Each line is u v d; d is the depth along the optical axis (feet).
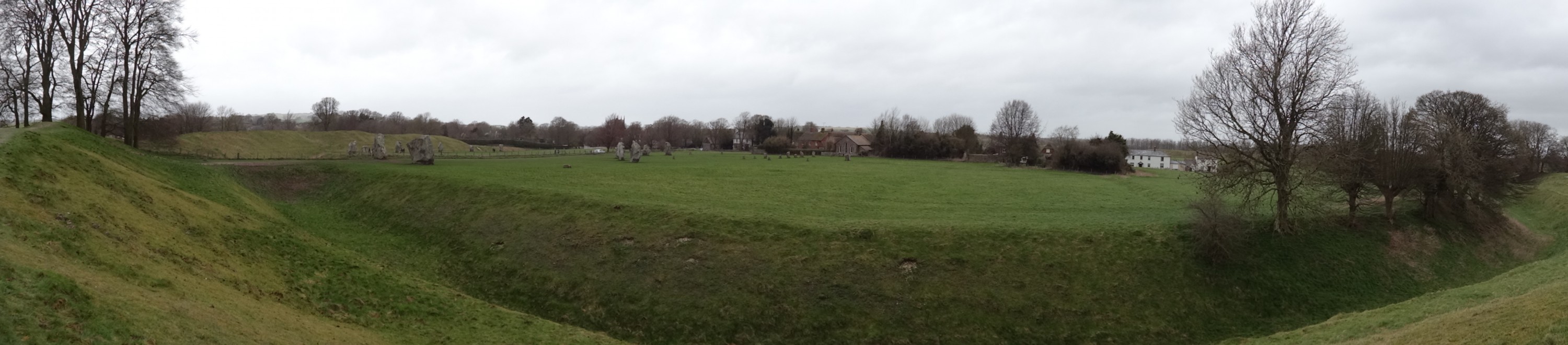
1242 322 100.17
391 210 149.07
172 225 88.79
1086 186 221.25
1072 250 113.29
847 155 470.80
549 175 192.54
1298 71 121.39
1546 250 138.41
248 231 102.42
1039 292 102.58
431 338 77.51
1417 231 134.41
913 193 186.29
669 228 120.78
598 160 283.18
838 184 205.77
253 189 164.35
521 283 107.76
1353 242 126.11
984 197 181.68
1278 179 125.39
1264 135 125.08
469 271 113.70
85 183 88.99
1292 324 99.81
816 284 102.53
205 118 526.16
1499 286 95.66
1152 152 527.40
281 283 82.64
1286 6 120.78
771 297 99.76
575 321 97.45
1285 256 116.57
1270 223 130.62
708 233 118.32
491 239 124.88
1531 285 89.61
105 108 191.11
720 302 98.89
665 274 106.22
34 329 42.16
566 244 118.42
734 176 221.46
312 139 427.74
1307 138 125.59
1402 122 140.56
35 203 71.36
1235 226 115.55
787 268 106.22
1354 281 111.96
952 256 110.11
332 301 82.48
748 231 119.14
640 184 181.98
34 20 163.12
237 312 63.00
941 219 134.82
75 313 46.85
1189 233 119.14
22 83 172.65
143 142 250.78
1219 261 111.45
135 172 117.50
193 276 70.74
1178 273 108.47
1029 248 113.60
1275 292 106.32
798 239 115.14
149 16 183.73
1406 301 100.32
